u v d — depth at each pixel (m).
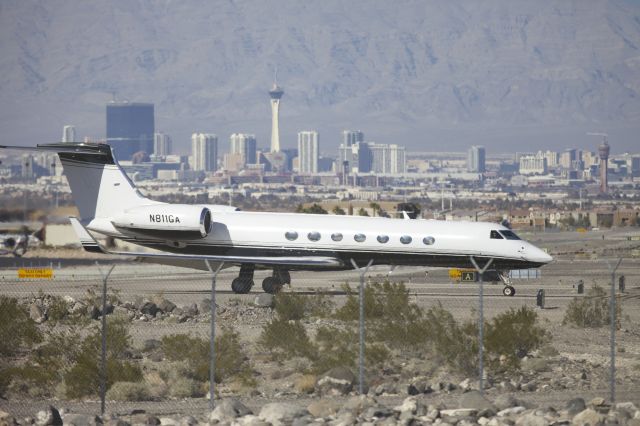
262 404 83.44
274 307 141.62
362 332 84.00
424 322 103.81
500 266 162.38
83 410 81.50
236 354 96.69
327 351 99.81
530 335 103.44
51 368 91.62
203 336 114.75
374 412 75.88
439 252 161.88
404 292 125.12
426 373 96.06
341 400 84.31
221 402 83.31
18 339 105.25
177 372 92.56
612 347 84.25
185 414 80.00
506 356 98.00
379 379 92.19
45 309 130.75
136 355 102.69
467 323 110.19
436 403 81.38
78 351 98.50
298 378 92.56
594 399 80.12
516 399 80.62
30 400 86.00
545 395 86.38
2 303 109.06
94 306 131.12
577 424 72.50
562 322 131.50
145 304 136.25
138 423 75.25
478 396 78.88
